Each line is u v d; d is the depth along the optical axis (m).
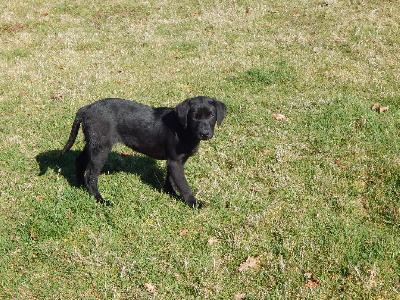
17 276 2.05
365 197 2.36
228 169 2.57
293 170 2.54
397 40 3.88
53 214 2.25
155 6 5.14
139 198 2.37
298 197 2.36
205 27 4.49
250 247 2.13
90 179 2.37
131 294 1.98
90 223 2.25
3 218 2.27
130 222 2.24
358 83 3.31
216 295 1.97
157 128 2.32
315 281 2.00
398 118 2.89
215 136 2.81
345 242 2.12
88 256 2.10
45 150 2.73
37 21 4.79
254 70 3.47
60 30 4.58
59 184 2.46
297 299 1.93
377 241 2.11
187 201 2.34
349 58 3.67
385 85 3.28
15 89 3.38
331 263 2.05
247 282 2.00
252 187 2.44
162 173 2.57
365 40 3.91
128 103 2.37
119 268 2.07
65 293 1.99
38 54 3.98
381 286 1.96
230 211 2.30
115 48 4.10
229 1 5.07
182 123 2.25
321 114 2.95
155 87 3.37
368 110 2.95
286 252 2.10
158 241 2.16
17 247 2.14
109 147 2.36
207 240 2.17
